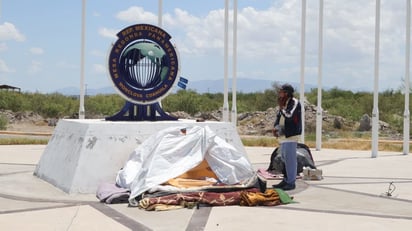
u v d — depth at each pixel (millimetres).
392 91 50469
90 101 49562
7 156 17141
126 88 12438
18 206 8969
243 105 49438
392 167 15266
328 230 7395
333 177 12930
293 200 9641
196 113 45719
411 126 35781
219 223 7762
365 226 7637
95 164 10703
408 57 19781
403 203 9492
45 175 11906
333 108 46844
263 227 7535
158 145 10109
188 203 8836
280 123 11125
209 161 10242
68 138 11742
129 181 9977
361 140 27672
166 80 12750
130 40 12453
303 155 13031
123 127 11328
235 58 19766
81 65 18953
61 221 7805
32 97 49969
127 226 7539
